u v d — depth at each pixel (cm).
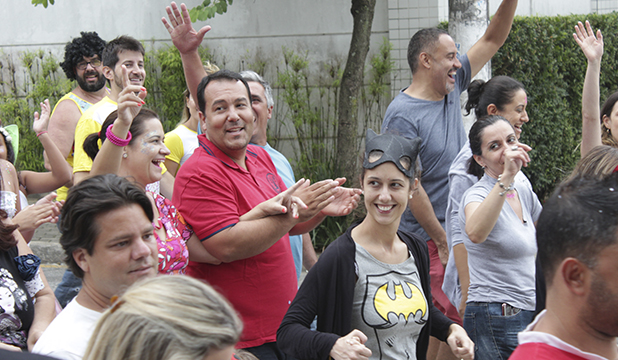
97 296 186
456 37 577
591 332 141
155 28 952
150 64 926
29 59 957
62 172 408
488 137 316
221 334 111
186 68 365
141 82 450
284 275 287
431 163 400
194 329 109
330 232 693
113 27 957
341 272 234
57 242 716
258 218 262
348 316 232
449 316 378
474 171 343
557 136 815
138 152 285
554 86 806
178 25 357
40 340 180
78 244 182
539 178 817
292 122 913
